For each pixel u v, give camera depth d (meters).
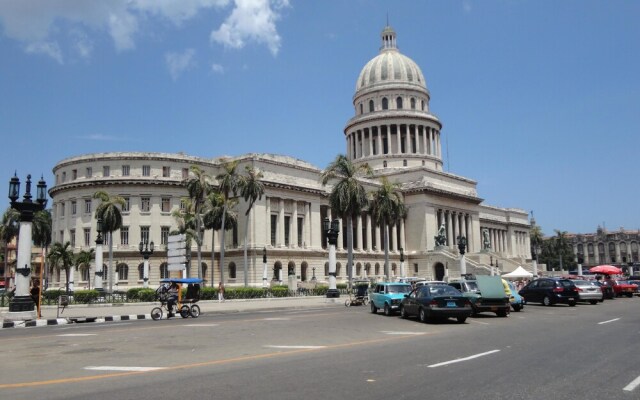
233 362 13.51
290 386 10.51
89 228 71.38
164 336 19.80
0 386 10.73
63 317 30.70
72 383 10.95
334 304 44.31
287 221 79.38
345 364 13.06
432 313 24.36
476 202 113.94
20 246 29.59
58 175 76.25
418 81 120.38
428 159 113.62
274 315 31.45
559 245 167.38
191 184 62.81
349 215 60.94
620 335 18.98
